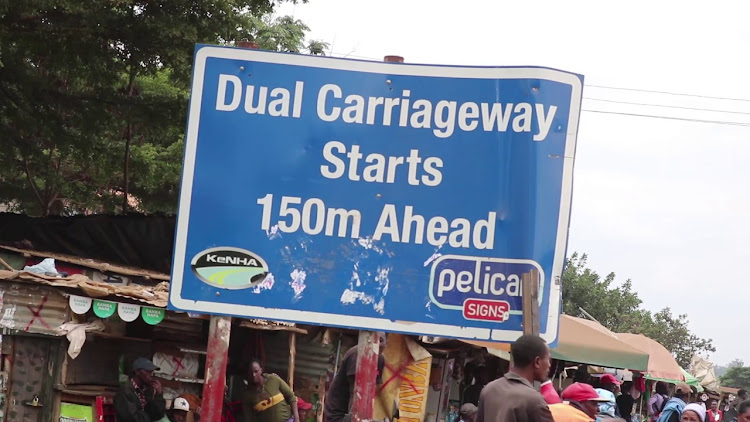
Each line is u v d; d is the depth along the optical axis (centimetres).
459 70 609
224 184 611
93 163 2030
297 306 601
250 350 1276
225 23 1537
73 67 1584
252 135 613
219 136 614
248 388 1147
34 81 1614
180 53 1525
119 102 1681
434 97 609
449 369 1451
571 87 604
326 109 612
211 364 601
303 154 611
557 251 595
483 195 600
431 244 601
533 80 602
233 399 1254
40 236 1594
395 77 611
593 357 1498
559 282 593
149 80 2112
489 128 604
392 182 606
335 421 787
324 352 1312
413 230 602
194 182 612
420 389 1252
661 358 2111
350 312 598
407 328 595
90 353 1039
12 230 1598
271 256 605
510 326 590
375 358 601
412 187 604
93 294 994
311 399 1301
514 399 543
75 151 1839
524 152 600
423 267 599
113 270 1305
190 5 1516
